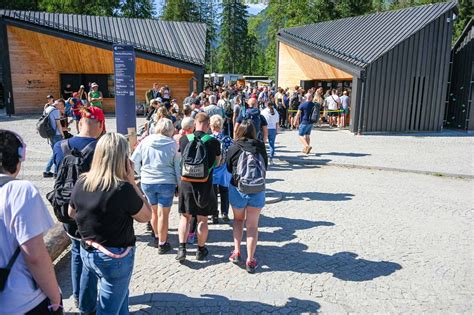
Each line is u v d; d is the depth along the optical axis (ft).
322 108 70.85
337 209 25.17
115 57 32.86
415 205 26.40
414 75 61.26
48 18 78.02
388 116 61.36
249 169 15.99
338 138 56.44
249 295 14.62
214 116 21.97
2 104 102.32
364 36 67.51
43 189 28.04
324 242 19.83
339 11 139.13
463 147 49.57
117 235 9.98
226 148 21.53
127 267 10.21
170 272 16.58
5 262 7.32
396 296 14.87
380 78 59.72
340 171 36.73
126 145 10.30
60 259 17.61
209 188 16.90
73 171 12.11
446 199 27.99
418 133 62.34
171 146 17.39
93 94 52.95
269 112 38.04
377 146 49.70
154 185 17.52
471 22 62.85
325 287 15.43
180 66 77.05
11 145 7.54
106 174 9.95
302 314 13.55
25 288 7.45
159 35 80.84
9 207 7.27
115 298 10.32
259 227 21.84
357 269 16.98
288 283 15.74
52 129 30.71
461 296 14.94
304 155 42.91
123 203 9.86
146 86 82.07
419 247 19.43
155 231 19.15
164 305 13.99
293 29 87.15
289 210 24.86
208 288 15.25
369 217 23.75
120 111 33.71
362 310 13.87
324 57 67.31
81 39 75.20
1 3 122.01
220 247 19.17
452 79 67.87
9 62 77.61
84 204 9.96
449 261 17.90
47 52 78.38
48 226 7.66
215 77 157.38
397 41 59.98
